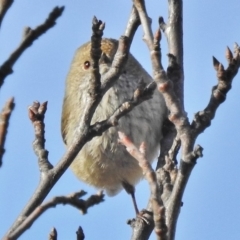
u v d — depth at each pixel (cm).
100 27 693
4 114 595
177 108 673
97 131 726
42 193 703
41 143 775
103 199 697
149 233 866
